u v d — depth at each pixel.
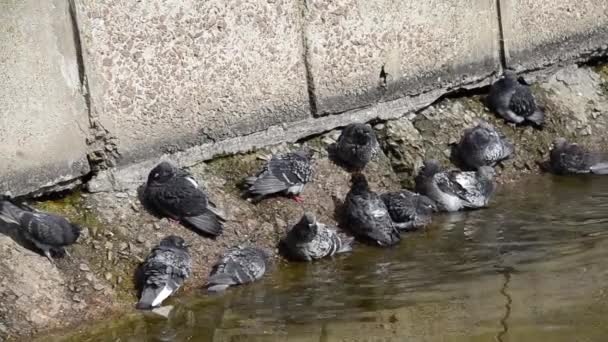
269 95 9.80
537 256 8.70
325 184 9.86
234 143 9.70
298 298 8.20
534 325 7.41
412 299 8.02
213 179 9.48
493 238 9.21
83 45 8.59
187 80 9.23
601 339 7.16
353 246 9.27
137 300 8.22
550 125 11.45
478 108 11.37
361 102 10.46
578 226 9.34
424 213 9.59
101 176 8.98
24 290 7.95
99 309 8.05
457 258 8.81
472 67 11.27
